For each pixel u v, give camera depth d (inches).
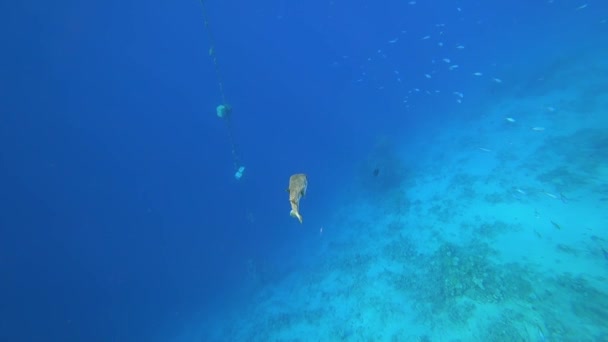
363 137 1652.3
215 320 829.2
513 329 347.9
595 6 1405.0
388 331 449.7
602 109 684.7
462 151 858.1
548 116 779.4
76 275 1309.1
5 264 1298.0
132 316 1070.4
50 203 1647.4
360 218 852.0
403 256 577.0
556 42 1258.0
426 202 708.0
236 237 1245.1
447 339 385.7
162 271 1238.9
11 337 1053.8
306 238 964.0
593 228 421.4
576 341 308.7
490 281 413.7
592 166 536.7
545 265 399.9
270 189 1555.1
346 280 624.1
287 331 587.2
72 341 1018.7
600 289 343.0
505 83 1136.2
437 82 1716.3
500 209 551.5
